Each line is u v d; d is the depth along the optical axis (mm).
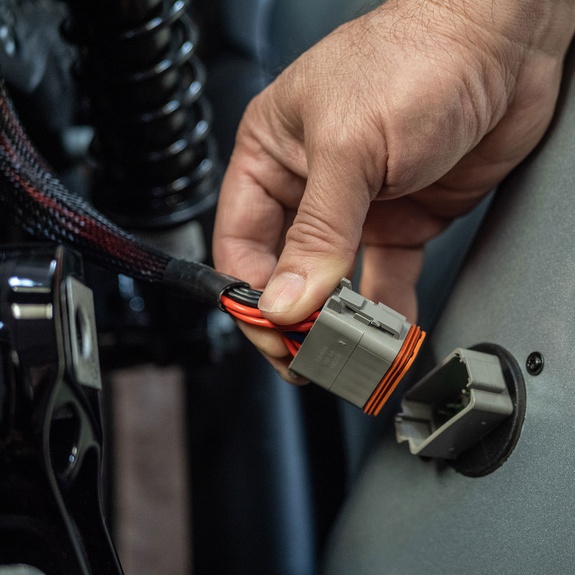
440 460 521
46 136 743
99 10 569
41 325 384
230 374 918
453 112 491
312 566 762
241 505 815
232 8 1088
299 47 660
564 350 442
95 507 407
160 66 612
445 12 489
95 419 416
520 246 520
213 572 790
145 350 827
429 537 505
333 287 483
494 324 515
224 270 630
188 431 912
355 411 786
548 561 407
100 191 724
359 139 482
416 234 653
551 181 517
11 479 373
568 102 534
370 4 606
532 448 441
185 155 696
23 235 660
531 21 483
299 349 468
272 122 583
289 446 836
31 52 674
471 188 601
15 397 373
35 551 385
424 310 713
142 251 510
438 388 509
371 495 589
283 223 657
